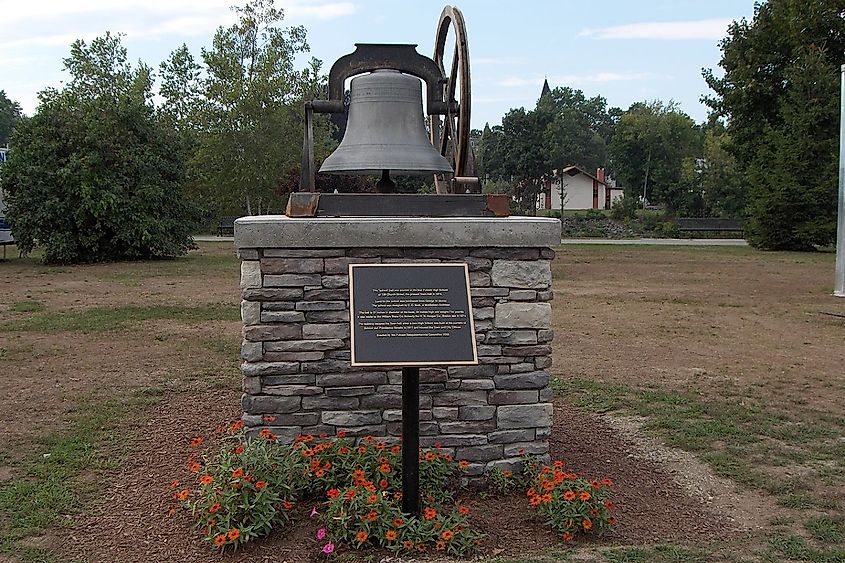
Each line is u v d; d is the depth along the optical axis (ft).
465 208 15.62
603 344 31.63
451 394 15.38
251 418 15.12
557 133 166.81
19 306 40.98
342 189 86.99
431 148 16.06
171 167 73.10
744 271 64.34
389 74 15.94
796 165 90.33
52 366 26.84
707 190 144.97
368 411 15.35
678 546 12.98
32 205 68.74
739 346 31.37
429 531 12.67
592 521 13.33
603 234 125.29
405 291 13.30
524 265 15.30
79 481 15.90
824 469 17.04
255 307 14.94
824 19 95.66
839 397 23.18
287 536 13.07
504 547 12.86
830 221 89.51
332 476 14.37
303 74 108.17
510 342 15.40
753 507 14.94
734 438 19.15
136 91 125.39
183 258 75.72
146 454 17.53
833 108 89.30
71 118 69.51
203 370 26.32
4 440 18.54
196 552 12.70
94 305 42.22
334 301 15.03
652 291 49.88
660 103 205.26
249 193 108.58
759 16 101.71
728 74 104.17
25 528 13.64
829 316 39.32
